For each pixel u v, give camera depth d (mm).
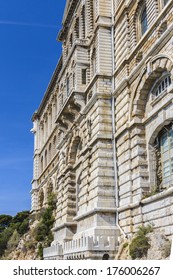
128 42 33938
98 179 33312
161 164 29266
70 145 44281
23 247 61469
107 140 34500
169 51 26672
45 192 69062
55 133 64562
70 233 42469
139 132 30672
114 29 37531
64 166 46625
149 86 30375
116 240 30625
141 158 30062
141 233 25938
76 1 47000
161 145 29484
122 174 32281
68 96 42906
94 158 35000
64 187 45500
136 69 31141
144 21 32500
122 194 31922
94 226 32188
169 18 27188
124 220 30859
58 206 47438
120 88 33969
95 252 29547
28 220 75938
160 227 25656
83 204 36469
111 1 38500
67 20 49969
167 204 25047
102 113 35062
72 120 44250
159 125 28594
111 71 36344
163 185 28609
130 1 34000
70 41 48906
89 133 36969
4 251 77625
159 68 28156
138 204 28656
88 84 39062
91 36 41062
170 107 27266
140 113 31062
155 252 23625
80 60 41344
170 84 27953
